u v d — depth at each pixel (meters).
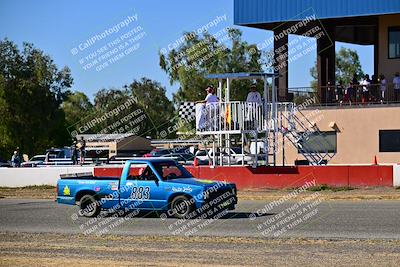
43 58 71.44
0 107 69.38
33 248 18.78
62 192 25.30
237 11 43.44
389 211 24.86
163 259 16.67
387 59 43.00
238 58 66.06
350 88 41.84
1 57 70.69
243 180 34.91
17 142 70.56
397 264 15.52
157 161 24.52
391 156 40.53
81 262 16.59
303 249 17.59
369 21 44.56
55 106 71.81
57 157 60.50
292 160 41.16
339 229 20.83
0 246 19.17
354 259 16.14
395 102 40.75
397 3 39.97
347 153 41.25
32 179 40.28
